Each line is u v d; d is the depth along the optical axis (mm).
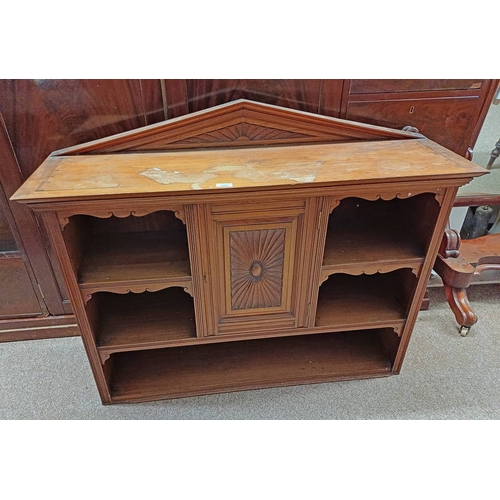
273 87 1188
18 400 1309
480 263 1665
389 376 1398
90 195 892
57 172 1003
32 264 1399
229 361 1429
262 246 1071
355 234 1282
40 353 1488
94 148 1120
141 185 928
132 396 1302
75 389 1349
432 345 1521
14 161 1204
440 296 1787
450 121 1320
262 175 976
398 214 1327
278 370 1394
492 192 1705
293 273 1132
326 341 1512
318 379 1371
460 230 1967
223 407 1293
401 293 1315
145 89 1147
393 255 1172
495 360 1455
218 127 1139
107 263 1141
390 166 1028
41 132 1173
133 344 1196
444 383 1366
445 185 1013
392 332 1374
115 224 1300
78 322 1117
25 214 1298
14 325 1510
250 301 1168
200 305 1143
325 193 977
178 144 1150
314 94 1212
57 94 1126
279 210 1015
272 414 1270
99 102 1151
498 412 1267
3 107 1124
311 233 1060
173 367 1403
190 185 925
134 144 1134
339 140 1219
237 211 999
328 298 1363
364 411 1273
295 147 1174
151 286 1091
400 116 1285
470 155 1399
